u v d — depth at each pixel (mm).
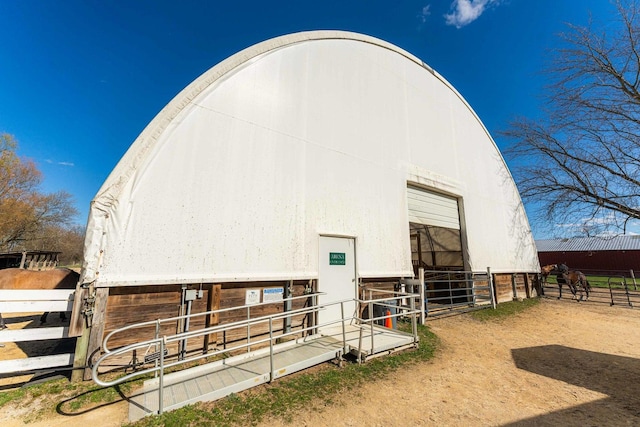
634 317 8766
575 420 3156
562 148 13477
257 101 5508
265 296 5121
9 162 25578
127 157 4152
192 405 3102
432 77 9914
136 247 3988
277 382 3740
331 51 7012
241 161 5117
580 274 12000
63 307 3648
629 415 3266
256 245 5062
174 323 4211
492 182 11484
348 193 6648
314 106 6395
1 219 24453
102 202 3834
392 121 8094
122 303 3881
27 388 3367
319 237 5969
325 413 3141
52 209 29828
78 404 3072
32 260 12859
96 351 3594
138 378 3648
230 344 4648
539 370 4590
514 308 9383
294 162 5832
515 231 12016
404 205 7832
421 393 3699
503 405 3455
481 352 5398
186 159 4566
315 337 5121
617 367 4746
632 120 11758
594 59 12258
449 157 9703
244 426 2844
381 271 6930
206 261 4516
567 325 7719
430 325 6973
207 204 4652
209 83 5012
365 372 4188
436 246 11992
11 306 3453
